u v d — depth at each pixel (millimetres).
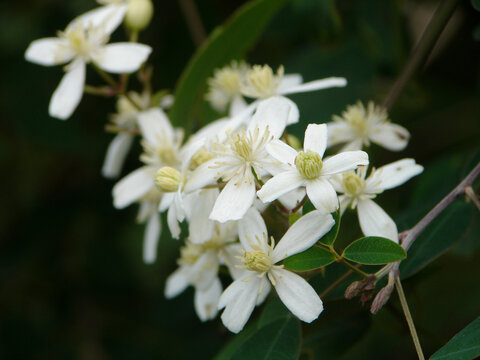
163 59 384
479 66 343
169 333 400
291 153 222
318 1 325
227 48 303
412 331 214
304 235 218
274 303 242
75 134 391
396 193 339
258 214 226
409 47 329
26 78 389
